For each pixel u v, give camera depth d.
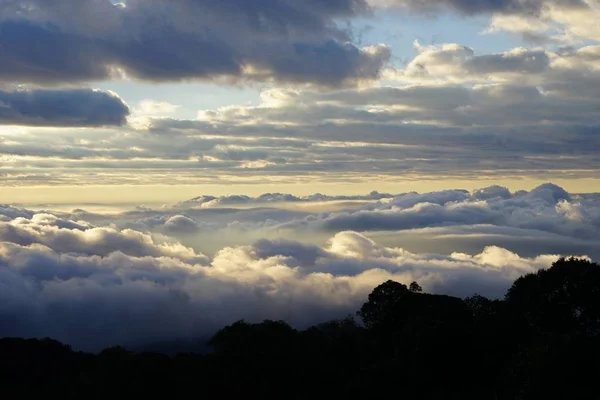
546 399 45.25
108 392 69.38
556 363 46.00
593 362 45.25
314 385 68.88
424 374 58.41
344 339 79.81
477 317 71.44
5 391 73.88
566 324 65.44
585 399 44.16
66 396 72.06
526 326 63.03
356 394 60.62
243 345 75.62
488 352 58.50
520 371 49.62
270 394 67.44
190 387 69.12
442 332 59.31
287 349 74.81
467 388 57.25
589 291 65.56
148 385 68.94
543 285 68.25
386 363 62.78
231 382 69.38
